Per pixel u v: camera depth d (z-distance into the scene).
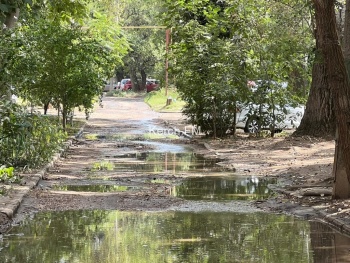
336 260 8.70
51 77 27.62
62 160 20.97
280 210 12.52
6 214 11.30
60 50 26.64
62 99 28.58
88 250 9.23
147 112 51.66
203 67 27.33
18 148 15.59
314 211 12.20
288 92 27.92
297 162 19.77
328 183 15.13
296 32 24.75
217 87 26.92
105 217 11.77
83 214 12.03
